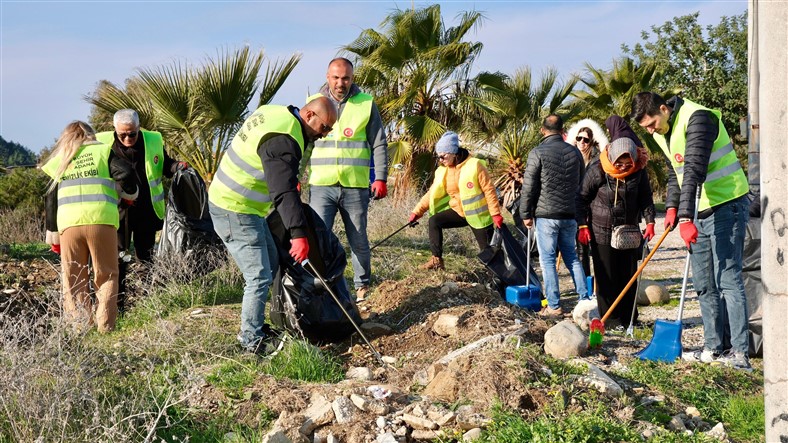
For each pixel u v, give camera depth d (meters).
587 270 9.29
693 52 39.44
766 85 2.58
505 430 3.86
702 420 4.62
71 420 4.02
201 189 7.71
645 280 9.46
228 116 12.71
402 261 9.43
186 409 4.39
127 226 7.50
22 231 13.80
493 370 4.45
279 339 5.48
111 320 6.45
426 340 5.89
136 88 12.97
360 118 6.89
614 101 26.39
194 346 5.48
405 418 4.11
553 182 7.66
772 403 2.63
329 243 5.83
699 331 7.40
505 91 20.48
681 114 5.72
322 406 4.26
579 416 4.04
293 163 5.12
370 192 7.55
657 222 18.92
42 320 4.73
